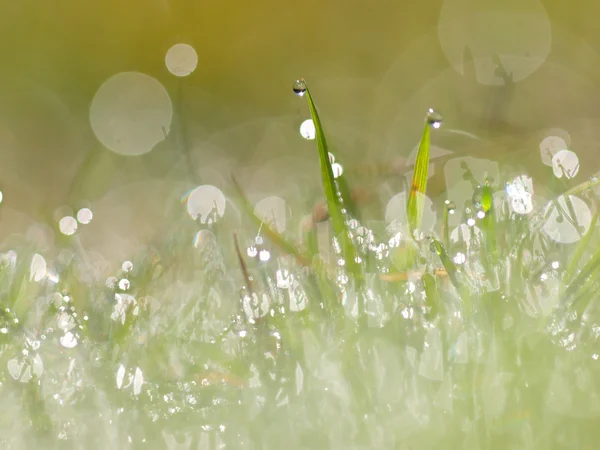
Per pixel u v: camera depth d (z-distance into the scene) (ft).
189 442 2.96
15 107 6.53
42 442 2.97
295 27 7.39
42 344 3.05
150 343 3.03
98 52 6.98
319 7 7.53
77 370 3.02
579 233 3.06
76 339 3.04
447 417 2.94
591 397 2.94
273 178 5.04
